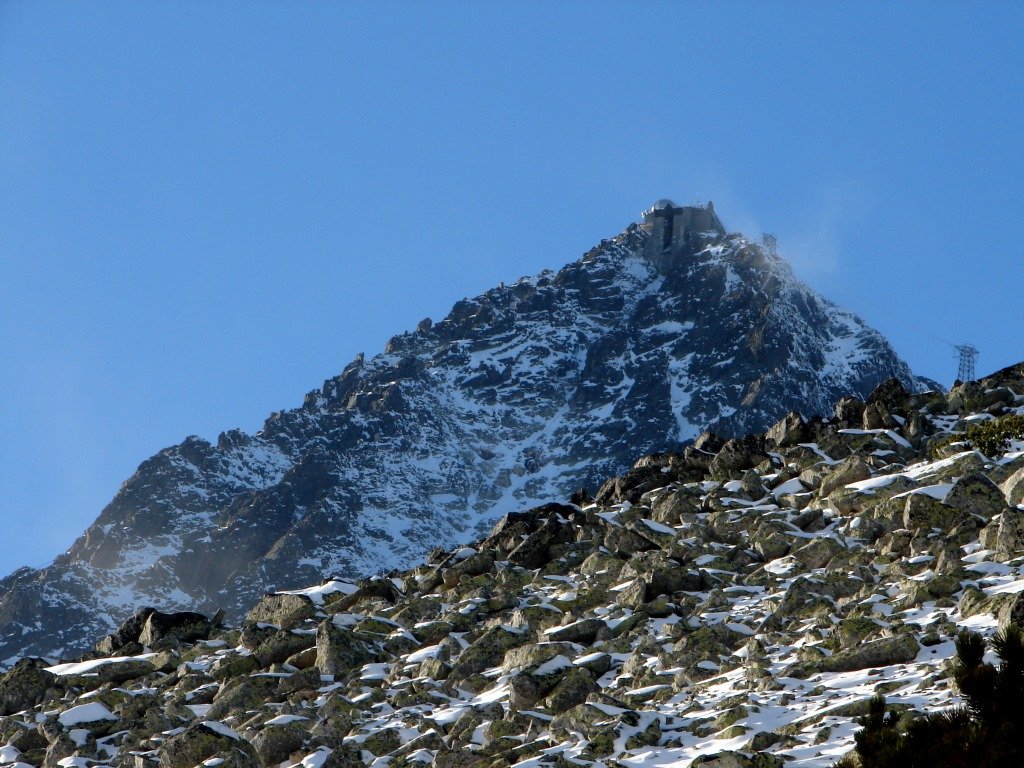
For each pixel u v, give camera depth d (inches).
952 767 2691.9
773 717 3988.7
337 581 7244.1
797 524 6589.6
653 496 7785.4
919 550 5669.3
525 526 7706.7
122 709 5610.2
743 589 5846.5
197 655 6510.8
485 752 4313.5
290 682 5595.5
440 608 6515.8
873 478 6717.5
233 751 4638.3
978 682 2741.1
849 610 5073.8
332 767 4443.9
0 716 6205.7
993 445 6958.7
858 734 2837.1
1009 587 4704.7
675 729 4128.9
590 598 6067.9
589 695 4586.6
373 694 5226.4
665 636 5275.6
